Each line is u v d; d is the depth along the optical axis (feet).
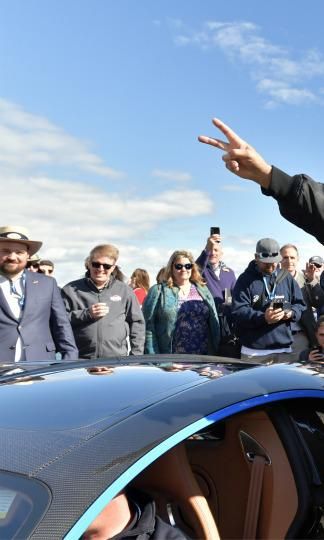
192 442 6.20
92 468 4.16
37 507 3.87
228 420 6.13
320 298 19.42
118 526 4.57
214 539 5.20
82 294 15.52
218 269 19.61
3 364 7.27
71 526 3.80
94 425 4.65
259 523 5.77
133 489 5.13
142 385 5.48
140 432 4.55
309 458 5.78
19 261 13.15
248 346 16.84
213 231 19.49
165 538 4.76
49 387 5.60
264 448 5.84
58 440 4.46
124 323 15.81
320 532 5.64
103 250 15.37
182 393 5.22
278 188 5.42
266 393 5.53
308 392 5.86
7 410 5.09
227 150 5.46
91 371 6.12
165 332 17.16
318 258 19.92
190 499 5.27
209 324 17.52
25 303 13.25
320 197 5.43
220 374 5.88
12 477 4.11
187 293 17.35
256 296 16.85
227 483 6.07
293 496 5.65
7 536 3.73
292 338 16.92
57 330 13.87
